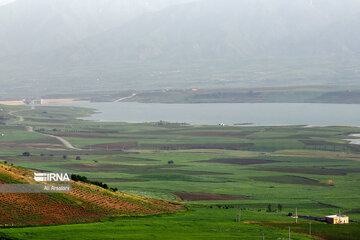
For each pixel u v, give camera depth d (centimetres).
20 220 18950
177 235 17812
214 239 17425
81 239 16538
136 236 17275
